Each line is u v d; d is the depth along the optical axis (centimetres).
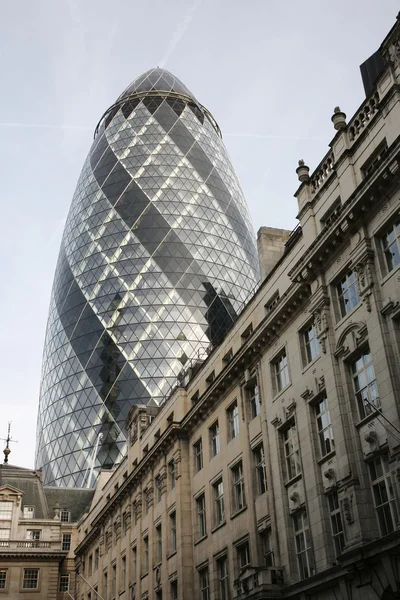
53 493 11631
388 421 2686
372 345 3016
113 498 6881
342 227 3278
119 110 17025
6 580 8706
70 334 14350
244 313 4666
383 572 2702
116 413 12938
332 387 3297
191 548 4916
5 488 9600
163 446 5544
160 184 15325
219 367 4978
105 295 14200
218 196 15775
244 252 15550
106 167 15962
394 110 3148
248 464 4191
